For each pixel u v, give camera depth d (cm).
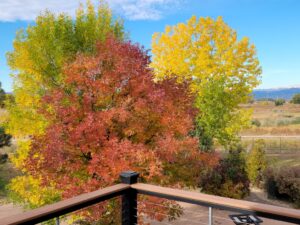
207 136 1310
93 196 243
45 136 749
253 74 1448
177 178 795
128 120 740
